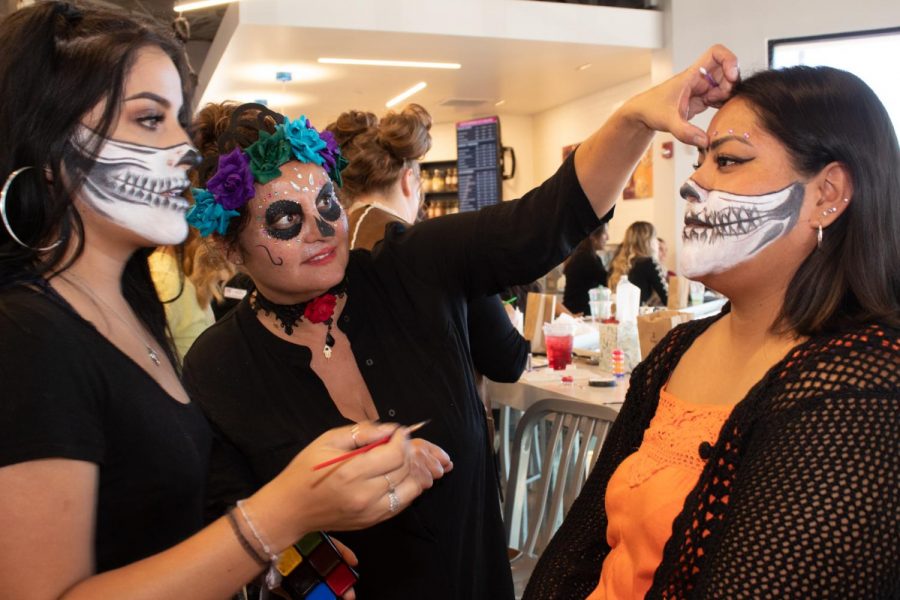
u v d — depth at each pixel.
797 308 0.96
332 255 1.30
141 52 0.88
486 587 1.42
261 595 1.22
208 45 8.28
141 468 0.85
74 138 0.84
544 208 1.31
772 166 0.96
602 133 1.25
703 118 5.82
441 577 1.32
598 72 6.93
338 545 1.22
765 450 0.88
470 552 1.36
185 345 2.26
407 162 1.87
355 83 7.18
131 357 0.88
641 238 5.26
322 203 1.29
